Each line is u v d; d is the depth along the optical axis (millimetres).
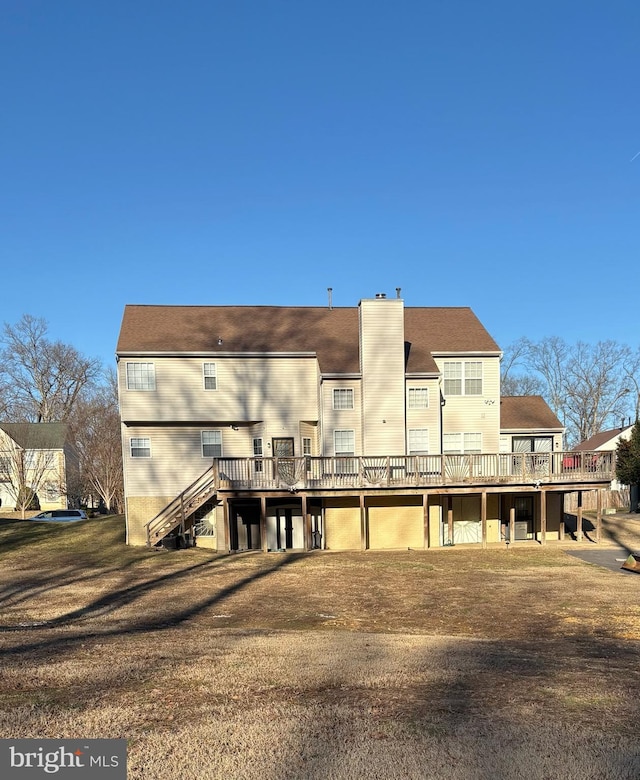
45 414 55000
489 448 24531
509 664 7219
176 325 25578
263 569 17953
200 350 23734
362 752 4234
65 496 45625
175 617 11891
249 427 24438
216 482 21688
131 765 4039
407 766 4012
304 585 15414
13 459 43844
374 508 23141
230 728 4711
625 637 9812
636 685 6113
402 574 17031
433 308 28656
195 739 4484
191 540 23094
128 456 23594
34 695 5652
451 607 12766
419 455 21609
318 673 6602
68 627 10680
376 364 23266
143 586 15352
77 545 22906
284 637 9234
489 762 4062
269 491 21672
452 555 20734
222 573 17297
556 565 18578
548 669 6938
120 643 8570
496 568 18016
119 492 42656
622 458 34469
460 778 3861
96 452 41781
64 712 5109
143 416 23375
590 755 4184
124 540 23703
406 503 23219
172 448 23953
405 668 6898
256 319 26797
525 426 26922
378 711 5145
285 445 24266
